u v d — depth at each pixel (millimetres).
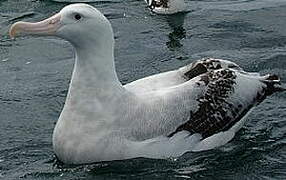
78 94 9438
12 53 14578
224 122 10086
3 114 11602
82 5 9375
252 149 10211
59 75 13289
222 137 10172
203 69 10336
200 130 9867
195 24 16266
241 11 16797
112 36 9477
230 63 10578
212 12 16938
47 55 14430
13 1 18125
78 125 9438
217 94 10000
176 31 15891
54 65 13844
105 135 9383
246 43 14836
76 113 9453
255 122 11016
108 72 9430
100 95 9398
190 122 9773
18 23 9320
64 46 14906
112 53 9492
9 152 10281
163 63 13945
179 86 9891
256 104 10562
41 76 13258
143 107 9555
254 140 10469
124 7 17766
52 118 11461
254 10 16781
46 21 9328
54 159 9930
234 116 10211
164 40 15336
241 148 10211
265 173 9664
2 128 11094
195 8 17359
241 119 10391
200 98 9891
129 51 14594
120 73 13383
